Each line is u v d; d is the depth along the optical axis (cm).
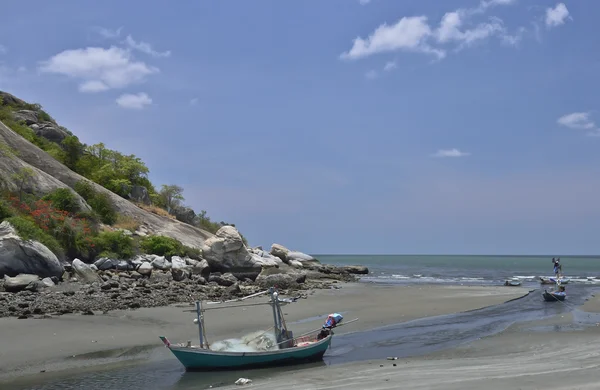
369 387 1144
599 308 2755
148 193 5594
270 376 1358
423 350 1714
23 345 1633
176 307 2439
